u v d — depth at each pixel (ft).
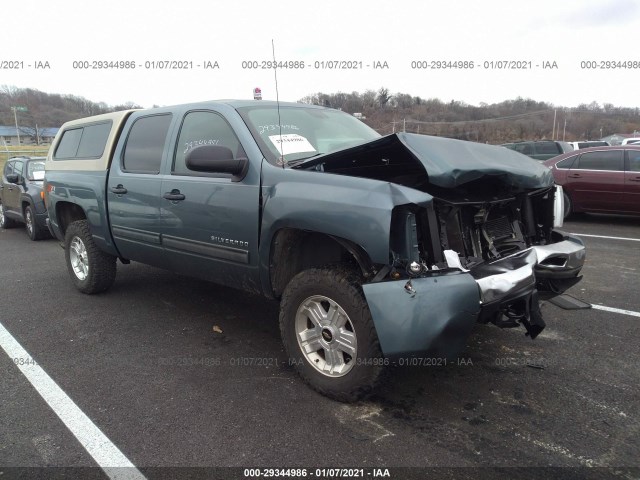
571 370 11.15
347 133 13.61
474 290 8.73
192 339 13.25
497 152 11.02
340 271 9.52
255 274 10.99
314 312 10.14
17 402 10.03
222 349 12.58
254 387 10.53
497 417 9.29
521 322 10.11
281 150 11.23
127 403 9.93
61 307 16.01
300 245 10.82
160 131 13.76
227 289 17.75
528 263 10.11
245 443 8.56
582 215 34.68
